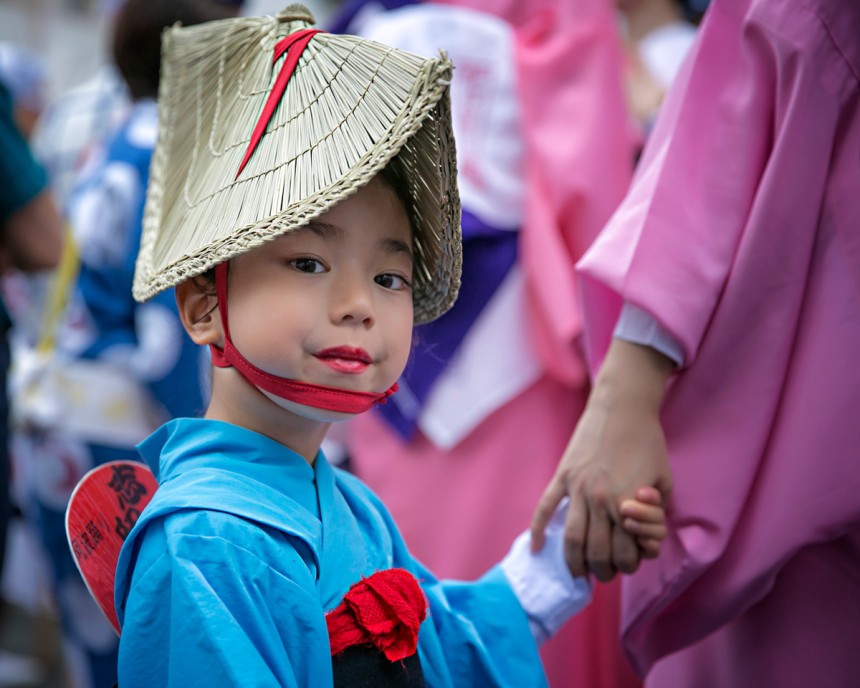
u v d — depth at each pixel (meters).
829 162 1.70
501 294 2.71
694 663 1.93
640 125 3.10
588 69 2.76
